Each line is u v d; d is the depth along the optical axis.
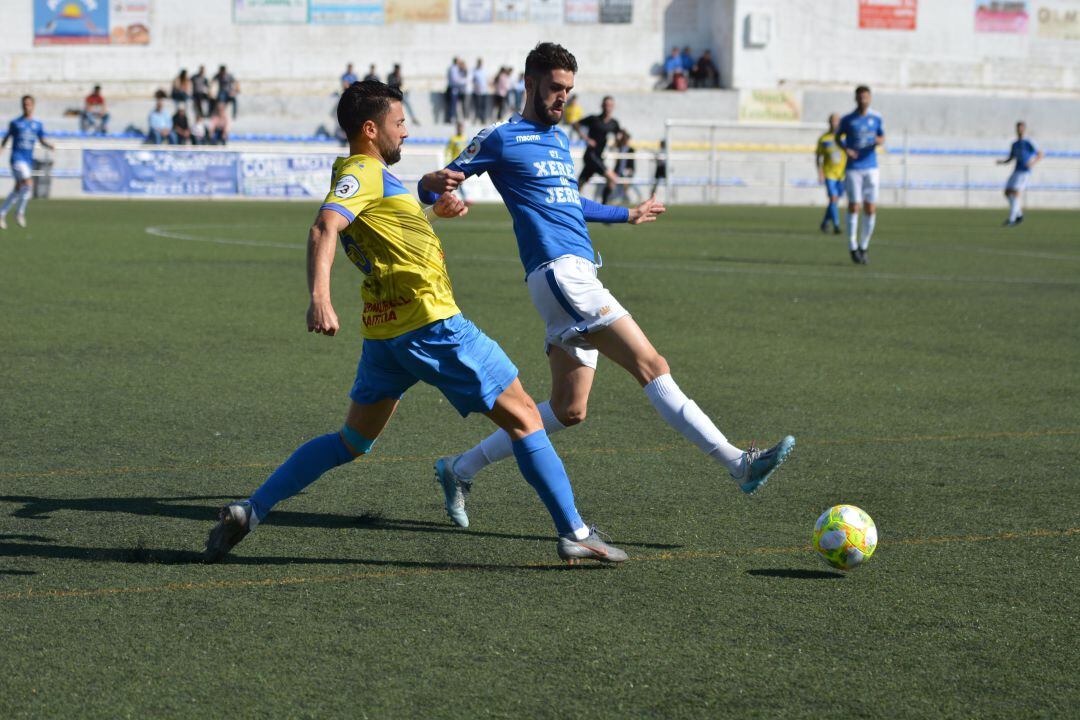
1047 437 7.22
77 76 48.97
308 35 49.25
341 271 17.33
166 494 5.73
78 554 4.78
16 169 24.61
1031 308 13.57
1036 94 53.06
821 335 11.38
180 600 4.25
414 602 4.26
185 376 8.71
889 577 4.59
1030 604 4.29
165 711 3.33
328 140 46.41
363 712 3.33
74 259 17.36
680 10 49.97
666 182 44.66
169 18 48.97
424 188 5.36
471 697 3.43
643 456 6.62
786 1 49.66
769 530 5.25
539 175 5.39
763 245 22.88
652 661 3.72
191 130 44.31
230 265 16.91
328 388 8.39
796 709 3.38
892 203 50.09
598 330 5.29
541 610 4.18
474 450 5.18
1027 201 51.53
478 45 49.50
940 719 3.34
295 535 5.10
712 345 10.69
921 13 51.44
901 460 6.61
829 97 49.81
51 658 3.70
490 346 4.68
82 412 7.46
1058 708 3.42
